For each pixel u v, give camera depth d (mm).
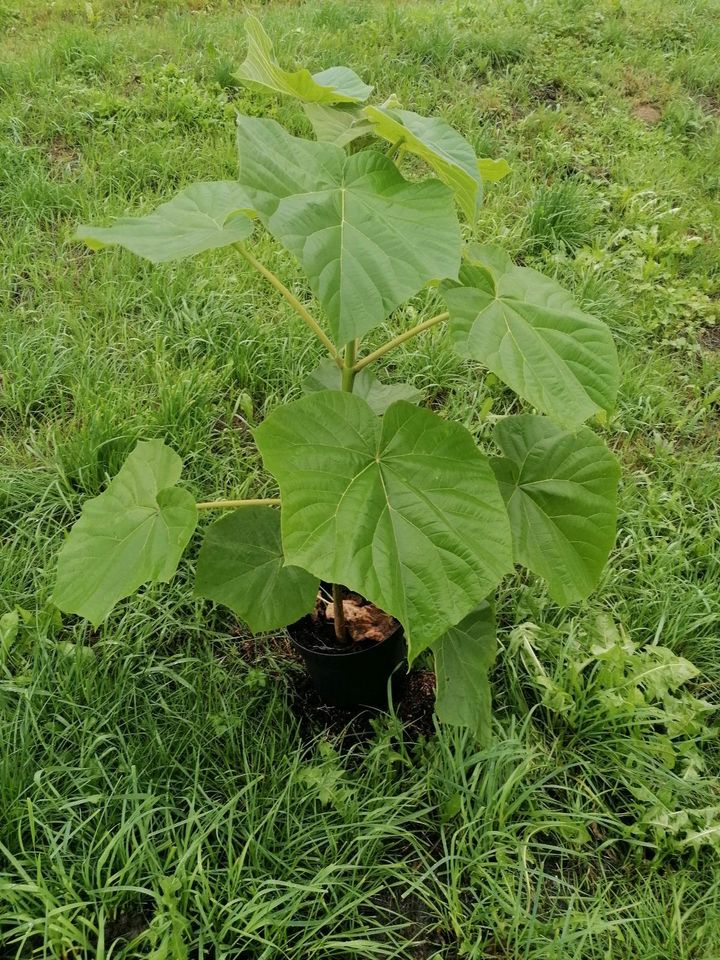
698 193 4449
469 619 1755
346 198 1132
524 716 2035
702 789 1936
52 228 3514
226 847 1713
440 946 1680
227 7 6379
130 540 1510
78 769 1764
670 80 5719
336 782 1829
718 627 2314
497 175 1500
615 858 1869
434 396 3008
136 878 1637
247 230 1110
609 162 4527
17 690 1861
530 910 1735
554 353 1291
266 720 1969
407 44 5172
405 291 1067
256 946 1583
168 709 1934
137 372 2828
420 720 2066
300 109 4352
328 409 1264
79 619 2166
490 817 1776
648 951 1629
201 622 2158
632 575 2428
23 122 4059
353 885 1703
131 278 3188
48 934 1483
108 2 6234
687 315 3525
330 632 1946
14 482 2432
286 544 1139
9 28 5781
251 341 2922
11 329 2932
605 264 3650
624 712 1990
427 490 1259
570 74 5273
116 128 4133
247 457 2605
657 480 2705
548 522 1608
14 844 1691
